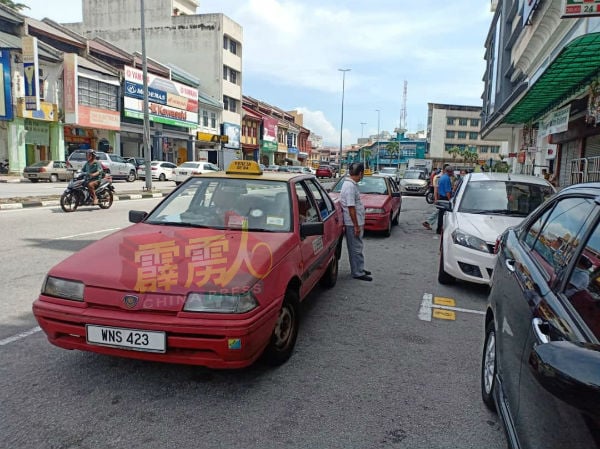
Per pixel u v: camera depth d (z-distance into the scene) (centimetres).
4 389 315
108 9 4569
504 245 353
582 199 248
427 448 267
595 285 186
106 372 344
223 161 4484
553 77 1056
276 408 304
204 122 4353
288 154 6606
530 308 223
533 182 720
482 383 327
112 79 3091
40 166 2358
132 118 3353
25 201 1352
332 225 572
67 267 326
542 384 152
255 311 304
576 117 1488
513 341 236
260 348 318
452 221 648
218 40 4444
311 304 539
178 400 310
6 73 2431
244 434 274
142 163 3133
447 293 605
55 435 266
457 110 9106
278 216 425
